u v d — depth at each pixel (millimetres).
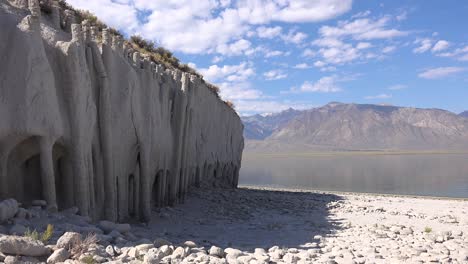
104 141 13133
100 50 14305
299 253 11250
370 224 19672
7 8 11688
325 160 156375
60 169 12266
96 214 12852
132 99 14836
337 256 11344
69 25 14922
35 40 10719
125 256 8297
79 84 11766
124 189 14750
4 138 10125
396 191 47000
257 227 17609
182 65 30781
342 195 37906
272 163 137375
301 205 27688
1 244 7184
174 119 21016
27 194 11320
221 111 34156
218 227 17062
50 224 9242
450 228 19312
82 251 7867
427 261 11328
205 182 29547
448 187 51406
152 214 17594
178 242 11852
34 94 10430
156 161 17766
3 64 10359
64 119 11539
